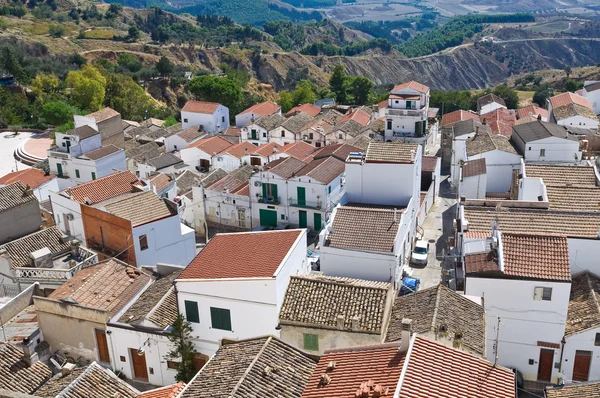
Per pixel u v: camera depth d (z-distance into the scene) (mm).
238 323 38719
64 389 32656
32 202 58688
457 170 83750
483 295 40156
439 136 113812
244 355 28875
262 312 37875
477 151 72750
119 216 53406
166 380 40625
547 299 39125
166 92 176625
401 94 99000
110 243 55094
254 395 25750
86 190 60469
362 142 88750
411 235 58375
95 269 46156
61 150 84312
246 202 73062
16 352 37625
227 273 38938
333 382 24562
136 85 156000
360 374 24438
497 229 43719
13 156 114562
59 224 61188
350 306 34531
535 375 41094
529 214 49906
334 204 70125
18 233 57938
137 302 42781
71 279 45906
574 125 88438
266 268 38406
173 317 40375
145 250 54062
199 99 140375
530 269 39500
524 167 61719
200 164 94562
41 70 165625
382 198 57375
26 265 51219
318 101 149000
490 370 24719
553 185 56500
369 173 56719
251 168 81625
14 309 44969
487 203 53969
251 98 151000
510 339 40656
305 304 35281
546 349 40312
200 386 27422
